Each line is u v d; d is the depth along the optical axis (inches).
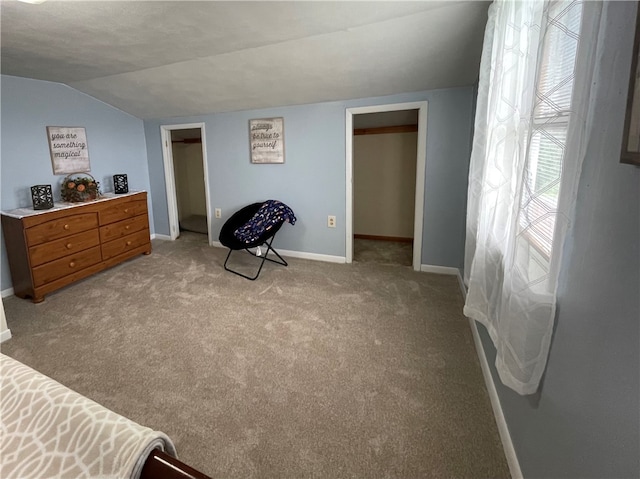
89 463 23.4
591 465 31.8
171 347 88.8
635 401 25.8
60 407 26.9
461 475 53.8
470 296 68.9
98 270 137.7
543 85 41.4
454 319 102.0
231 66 113.5
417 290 122.8
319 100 140.3
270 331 96.3
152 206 193.2
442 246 137.7
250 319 103.0
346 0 70.8
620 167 28.6
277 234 164.7
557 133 40.0
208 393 72.3
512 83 53.4
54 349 88.0
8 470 24.0
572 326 36.3
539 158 45.6
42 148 135.4
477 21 80.5
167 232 193.8
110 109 162.1
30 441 25.5
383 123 176.4
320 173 149.9
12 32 85.5
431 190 134.3
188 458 57.4
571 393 36.0
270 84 126.8
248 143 159.8
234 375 77.9
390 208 191.0
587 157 34.2
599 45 32.0
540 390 43.6
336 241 154.3
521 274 43.3
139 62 112.4
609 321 29.6
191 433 62.3
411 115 164.7
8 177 125.0
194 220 241.6
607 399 29.5
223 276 137.7
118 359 83.8
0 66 113.2
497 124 57.9
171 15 76.4
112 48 98.6
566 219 36.8
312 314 105.9
